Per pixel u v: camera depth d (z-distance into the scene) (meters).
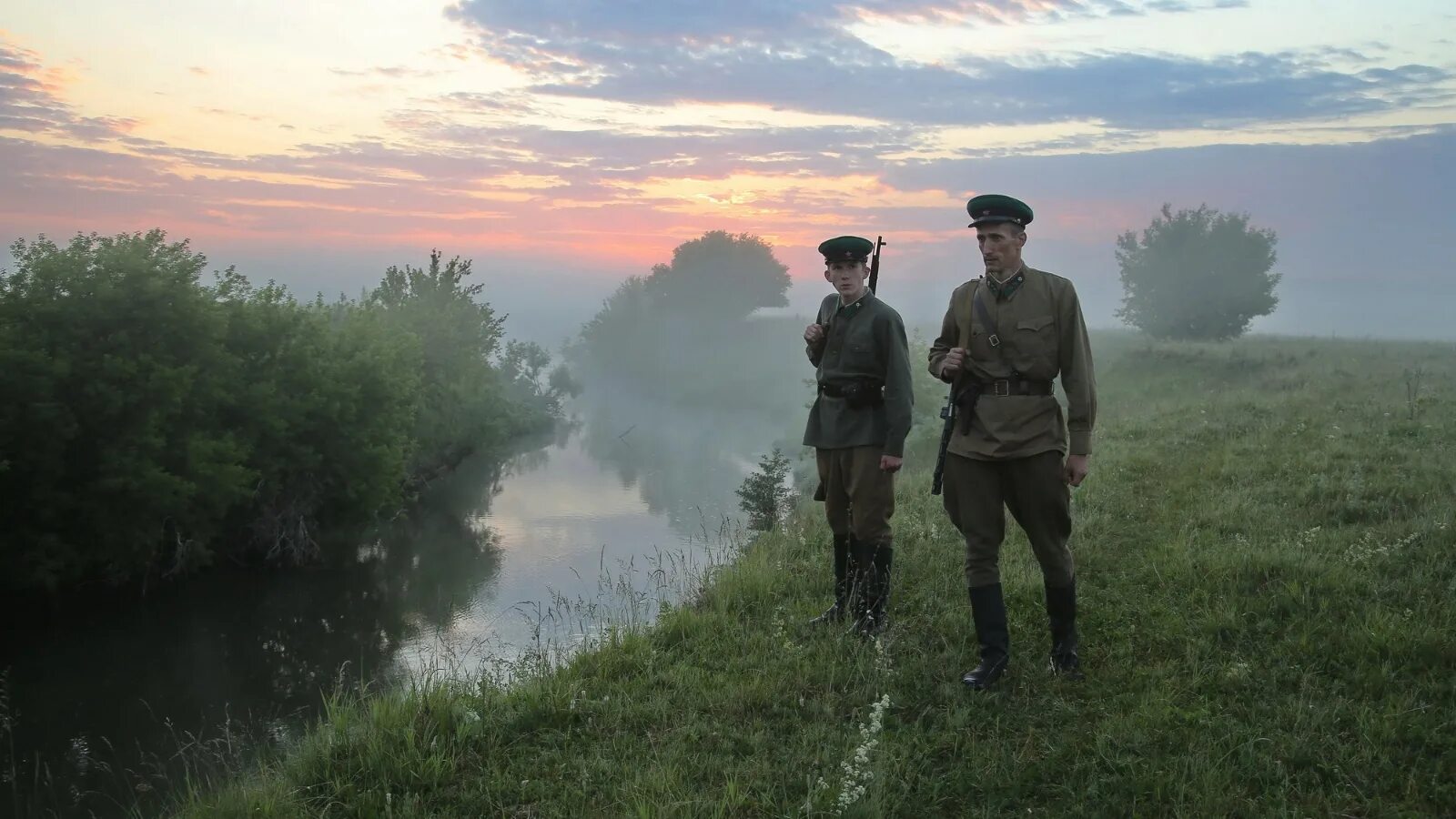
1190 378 26.09
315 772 4.20
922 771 3.88
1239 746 3.79
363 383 21.20
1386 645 4.57
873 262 5.68
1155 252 40.53
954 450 4.72
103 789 8.60
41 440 15.59
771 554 7.93
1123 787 3.61
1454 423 11.36
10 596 16.48
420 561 19.16
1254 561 6.06
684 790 3.80
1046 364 4.59
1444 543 6.14
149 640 14.84
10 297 16.44
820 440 5.71
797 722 4.42
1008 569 6.50
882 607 5.61
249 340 20.06
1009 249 4.64
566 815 3.72
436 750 4.27
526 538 20.59
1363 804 3.40
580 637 7.23
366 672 12.08
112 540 16.28
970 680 4.59
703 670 5.24
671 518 22.03
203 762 7.98
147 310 17.16
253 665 13.29
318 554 19.67
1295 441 11.14
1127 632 5.26
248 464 18.81
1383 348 28.30
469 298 39.59
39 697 12.18
